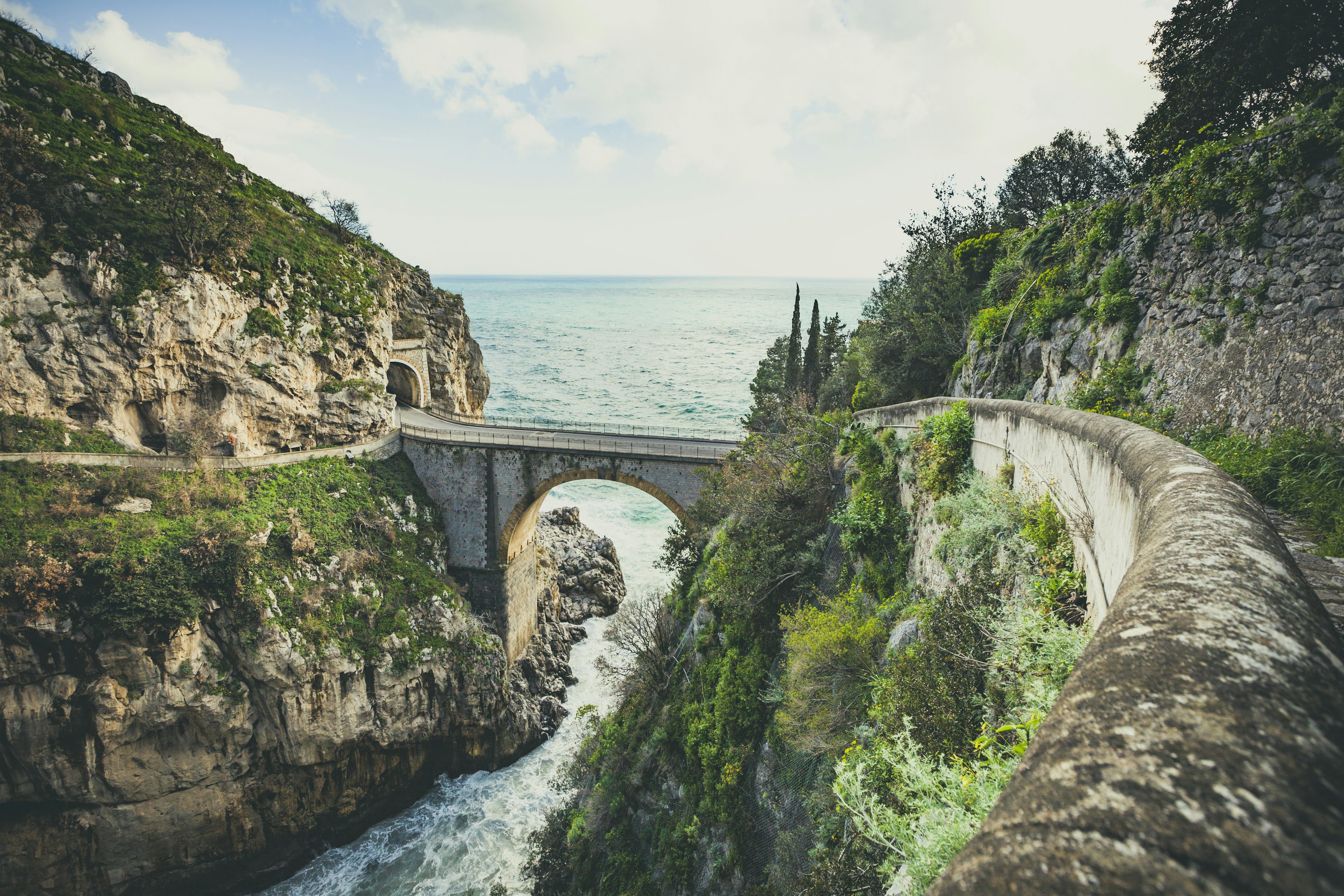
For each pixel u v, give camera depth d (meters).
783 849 15.57
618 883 24.56
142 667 31.11
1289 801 1.08
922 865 5.76
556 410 115.94
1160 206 17.27
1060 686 6.39
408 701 37.91
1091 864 1.10
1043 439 9.41
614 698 46.44
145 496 36.16
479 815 37.75
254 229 46.25
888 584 18.50
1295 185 13.26
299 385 45.44
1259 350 13.05
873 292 50.47
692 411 116.56
